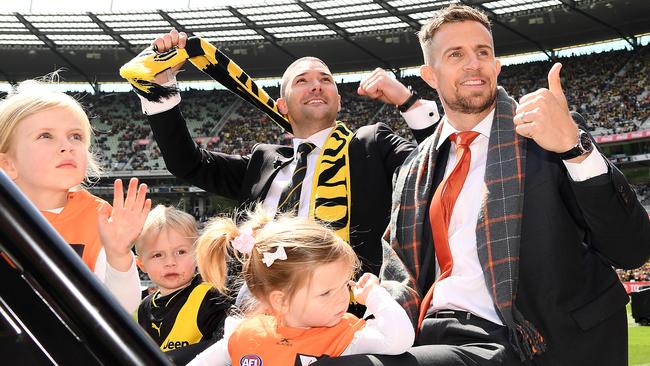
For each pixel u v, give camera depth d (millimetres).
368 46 36281
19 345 1042
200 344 3271
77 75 39875
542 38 35219
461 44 3250
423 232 3268
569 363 2781
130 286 2227
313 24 34062
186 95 40875
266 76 39844
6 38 36094
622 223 2723
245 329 2533
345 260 2463
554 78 2725
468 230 3148
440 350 2541
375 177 4027
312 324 2453
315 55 37562
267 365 2395
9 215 991
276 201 4254
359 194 3979
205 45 4285
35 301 1065
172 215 3521
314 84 4277
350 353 2453
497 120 3160
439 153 3422
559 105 2662
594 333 2834
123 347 1037
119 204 2125
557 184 2975
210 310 3402
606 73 35094
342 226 3855
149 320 3490
